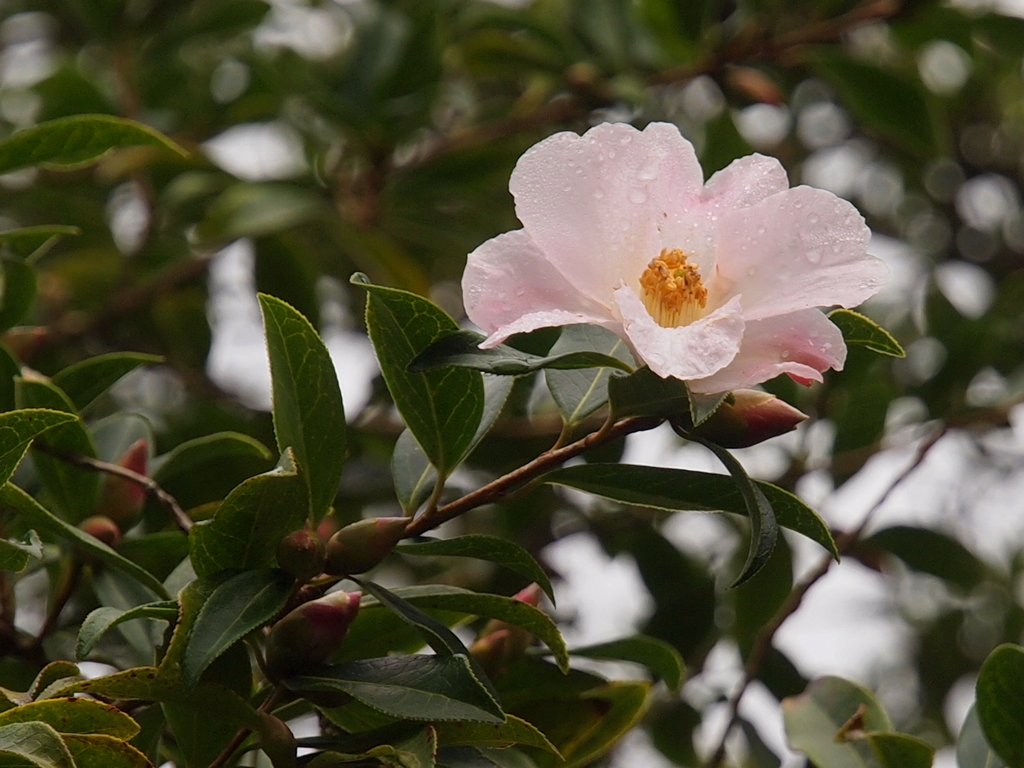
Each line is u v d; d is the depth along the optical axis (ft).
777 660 4.58
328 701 3.77
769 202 3.72
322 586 3.79
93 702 3.67
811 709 4.13
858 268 3.70
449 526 5.11
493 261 3.71
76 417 3.70
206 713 3.78
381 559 3.78
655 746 4.70
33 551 3.74
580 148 3.74
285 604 3.75
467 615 3.98
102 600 4.03
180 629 3.71
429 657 3.74
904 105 5.41
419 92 5.40
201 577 3.77
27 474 4.18
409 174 5.50
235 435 4.18
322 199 5.48
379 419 5.13
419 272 5.24
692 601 4.80
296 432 3.80
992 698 3.94
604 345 3.88
